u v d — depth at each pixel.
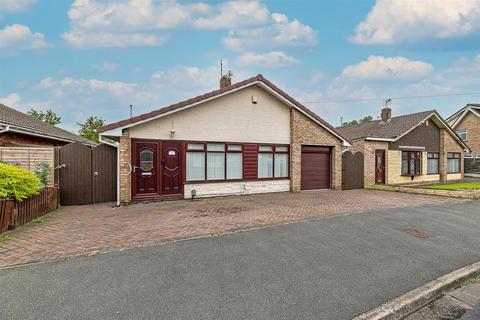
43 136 12.31
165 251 4.71
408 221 7.23
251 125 12.20
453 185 17.72
